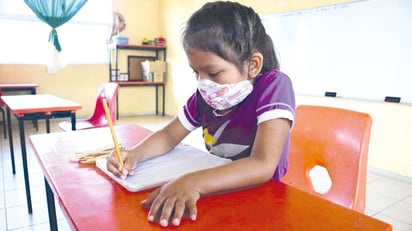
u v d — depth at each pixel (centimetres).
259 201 56
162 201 50
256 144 65
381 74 267
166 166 72
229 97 71
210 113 83
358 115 94
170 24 527
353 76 287
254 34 67
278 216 50
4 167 259
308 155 104
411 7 242
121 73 534
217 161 75
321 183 246
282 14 345
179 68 515
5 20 437
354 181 90
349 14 283
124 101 547
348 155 93
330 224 48
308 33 320
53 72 462
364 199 93
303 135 106
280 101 68
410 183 256
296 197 58
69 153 87
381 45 264
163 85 562
